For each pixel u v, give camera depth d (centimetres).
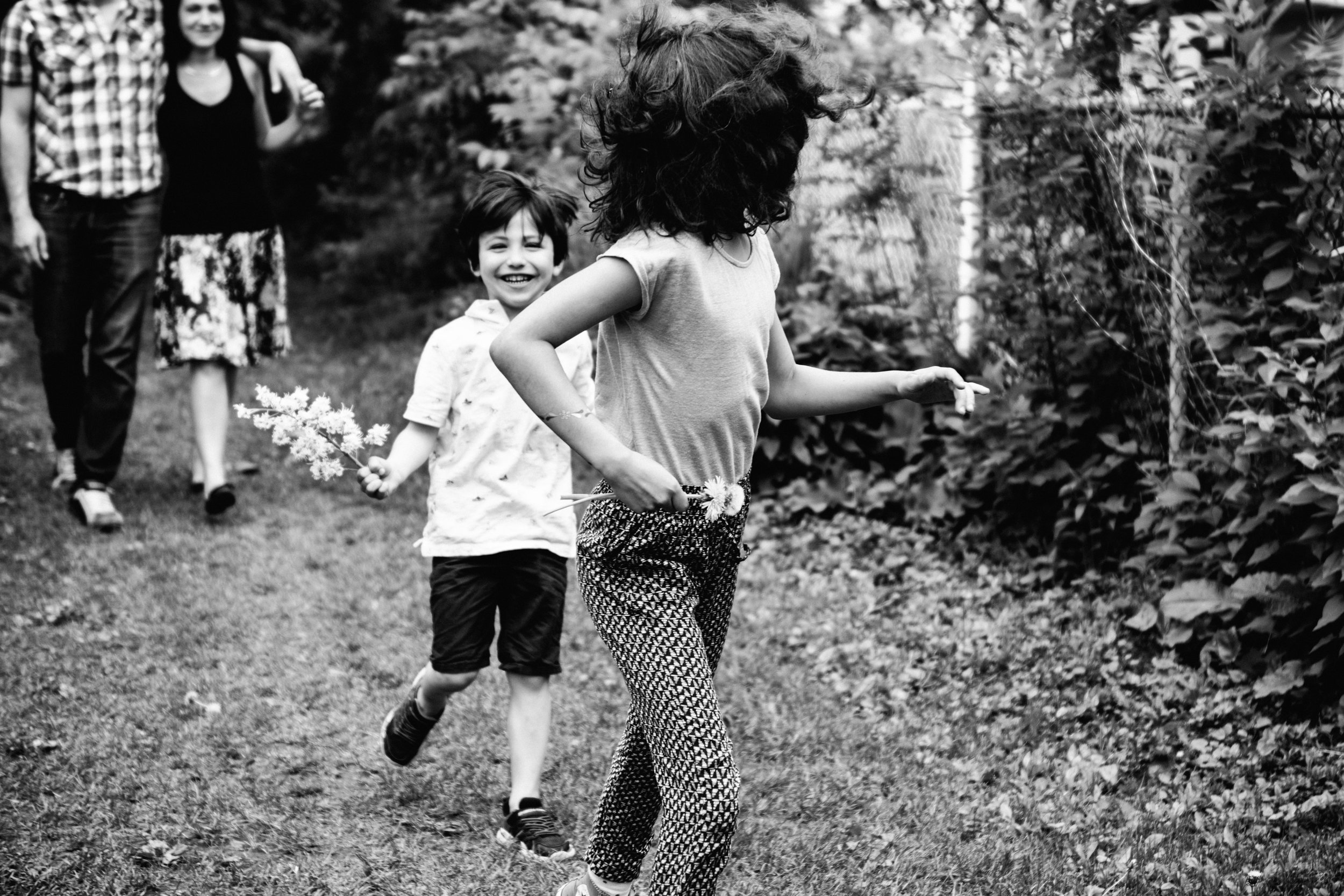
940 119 602
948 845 341
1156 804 365
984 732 409
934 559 533
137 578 518
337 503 620
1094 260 502
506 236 347
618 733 405
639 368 241
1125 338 504
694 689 239
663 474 227
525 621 345
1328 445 399
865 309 605
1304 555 426
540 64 819
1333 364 399
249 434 718
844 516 575
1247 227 444
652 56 236
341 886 313
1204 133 439
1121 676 433
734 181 234
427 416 338
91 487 567
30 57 553
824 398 272
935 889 318
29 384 810
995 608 492
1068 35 517
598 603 250
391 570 543
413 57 942
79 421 599
